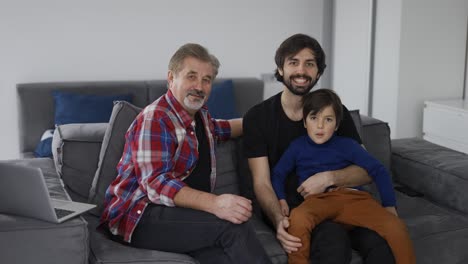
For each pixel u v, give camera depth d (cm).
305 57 216
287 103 224
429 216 229
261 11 438
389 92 383
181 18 420
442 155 258
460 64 384
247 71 444
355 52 419
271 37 444
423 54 374
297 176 221
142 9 410
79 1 395
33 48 393
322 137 215
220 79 419
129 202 189
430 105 369
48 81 400
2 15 382
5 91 393
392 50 376
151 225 184
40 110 377
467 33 381
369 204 203
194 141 200
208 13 426
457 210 236
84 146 224
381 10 384
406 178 262
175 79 198
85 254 171
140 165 188
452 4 373
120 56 412
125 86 395
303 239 191
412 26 367
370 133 262
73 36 399
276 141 223
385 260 189
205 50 202
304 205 201
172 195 182
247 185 235
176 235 182
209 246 182
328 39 454
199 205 180
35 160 245
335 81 455
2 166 166
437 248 211
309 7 448
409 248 193
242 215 175
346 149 218
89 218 208
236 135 235
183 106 198
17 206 170
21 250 164
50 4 390
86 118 364
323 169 216
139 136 190
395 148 273
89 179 222
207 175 206
